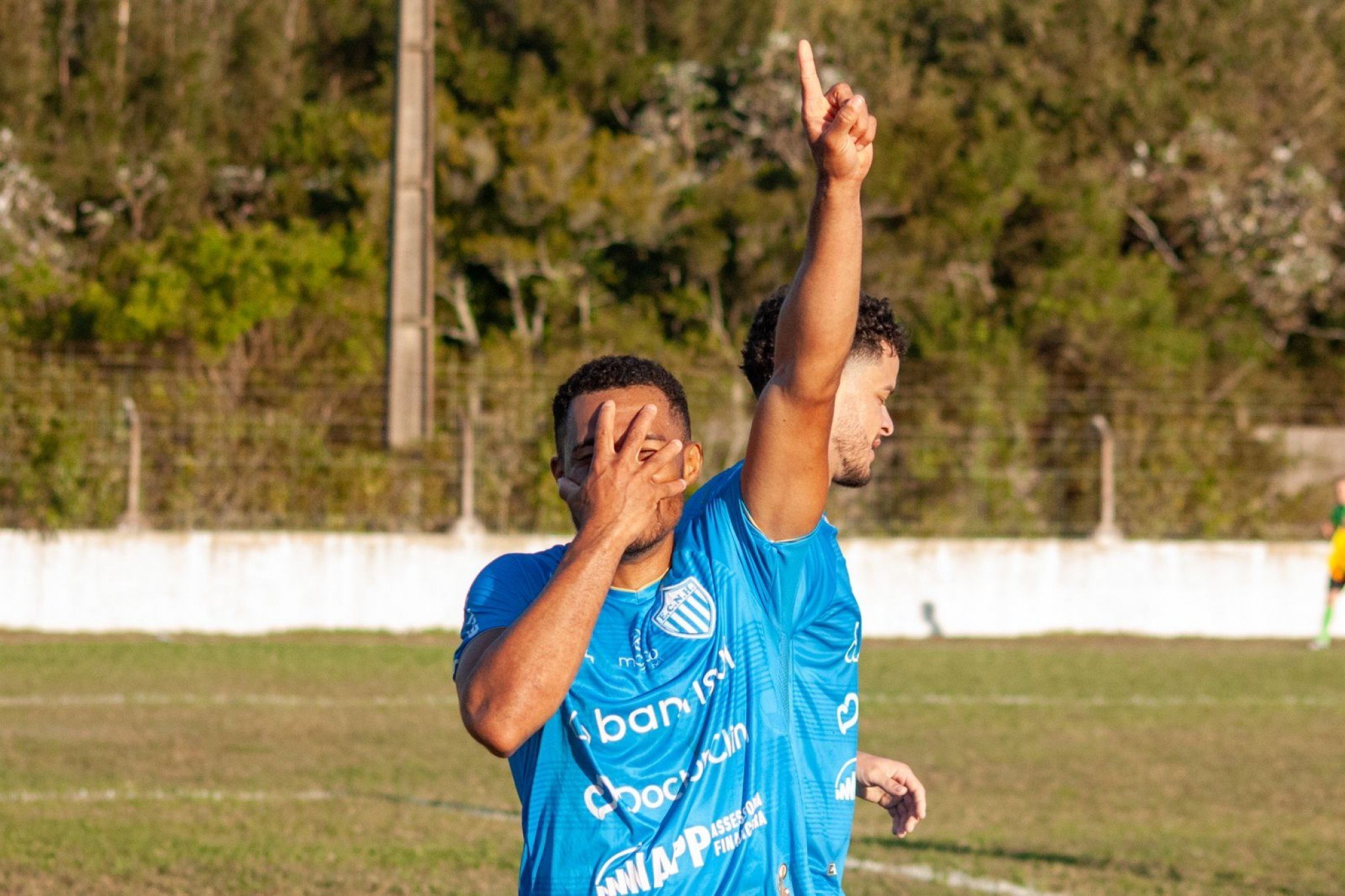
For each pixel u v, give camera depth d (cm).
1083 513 7119
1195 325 11575
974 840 2877
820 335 870
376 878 2481
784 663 922
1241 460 7288
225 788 3284
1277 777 3625
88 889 2388
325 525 6625
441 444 6719
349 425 6906
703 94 12606
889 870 2598
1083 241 11594
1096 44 13375
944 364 9606
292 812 3033
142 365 8612
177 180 12525
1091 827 3027
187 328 8850
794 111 12062
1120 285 11000
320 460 6662
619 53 13112
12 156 12019
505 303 11575
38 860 2567
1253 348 11481
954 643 6341
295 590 6256
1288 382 11000
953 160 11388
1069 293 10950
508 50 13225
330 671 5206
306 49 14688
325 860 2609
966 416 7269
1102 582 6600
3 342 7075
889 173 10956
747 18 14012
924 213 11219
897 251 10862
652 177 11338
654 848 855
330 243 9675
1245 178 12369
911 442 7081
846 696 972
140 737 3916
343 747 3838
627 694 870
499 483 6731
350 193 11856
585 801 866
